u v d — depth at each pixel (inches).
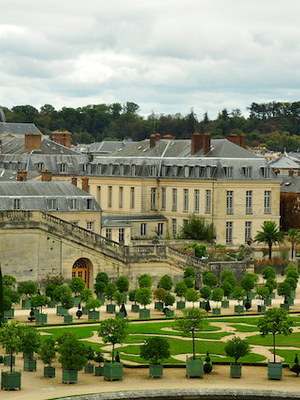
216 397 4530.0
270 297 7401.6
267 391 4554.6
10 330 4751.5
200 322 5083.7
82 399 4360.2
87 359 4827.8
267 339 5812.0
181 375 4879.4
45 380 4717.0
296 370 4938.5
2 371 4768.7
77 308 6973.4
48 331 5954.7
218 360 5172.2
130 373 4909.0
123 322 4940.9
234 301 7578.7
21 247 7785.4
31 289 6978.4
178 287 7229.3
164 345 4817.9
